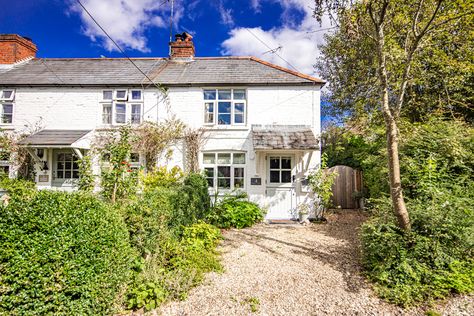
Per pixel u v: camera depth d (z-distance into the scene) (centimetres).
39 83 989
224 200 872
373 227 455
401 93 472
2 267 236
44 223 259
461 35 628
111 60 1173
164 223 468
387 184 696
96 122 993
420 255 405
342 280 420
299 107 960
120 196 505
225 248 587
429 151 603
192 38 1183
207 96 1001
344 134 1023
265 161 947
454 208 438
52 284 254
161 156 966
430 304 341
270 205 930
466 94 850
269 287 398
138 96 1005
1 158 935
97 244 293
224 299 362
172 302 349
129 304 333
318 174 902
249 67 1059
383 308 340
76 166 997
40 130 987
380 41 460
